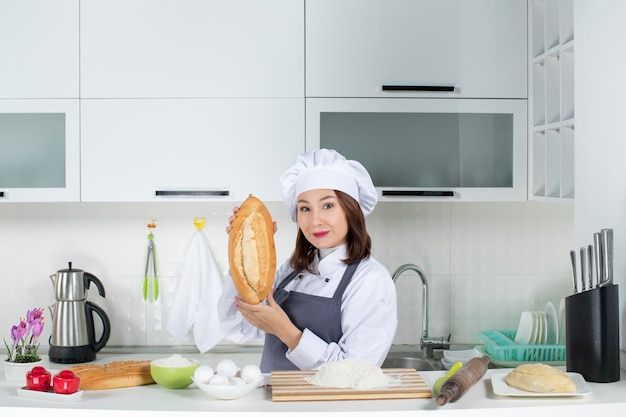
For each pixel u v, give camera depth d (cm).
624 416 121
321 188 169
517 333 243
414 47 232
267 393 124
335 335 171
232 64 229
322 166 171
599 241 140
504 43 234
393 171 235
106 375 128
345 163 172
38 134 230
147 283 261
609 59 156
